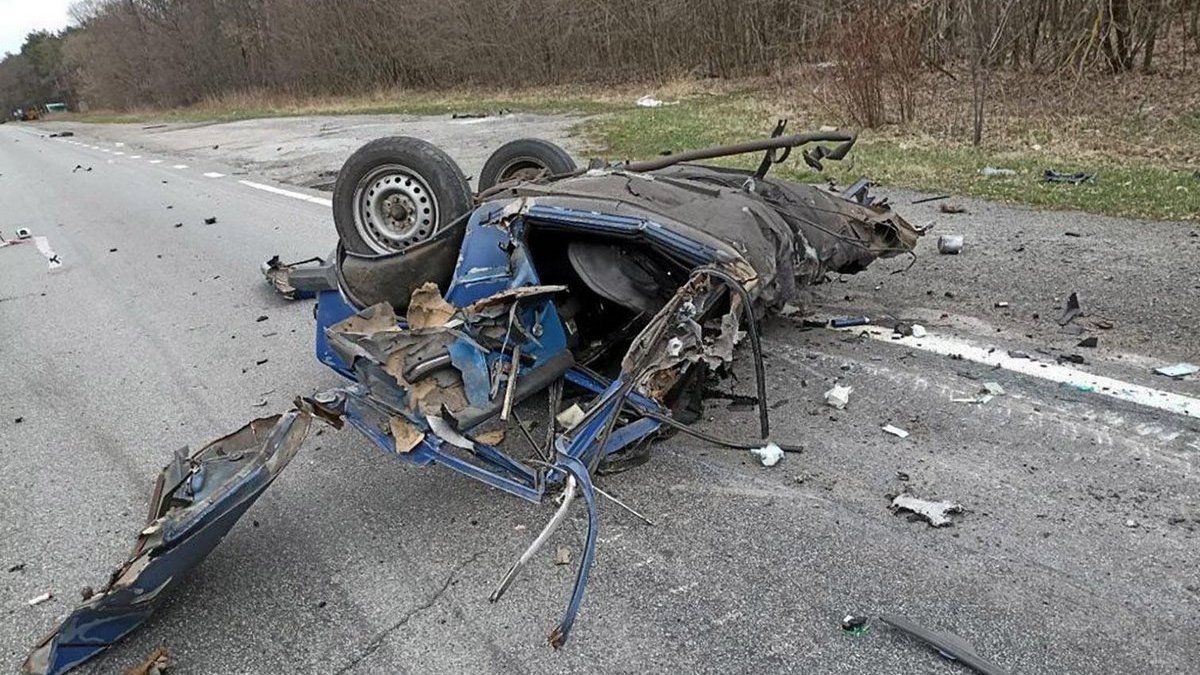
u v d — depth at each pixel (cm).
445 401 354
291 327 651
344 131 2073
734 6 2252
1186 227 644
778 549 323
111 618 301
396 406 341
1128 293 527
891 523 332
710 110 1639
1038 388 423
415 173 470
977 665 258
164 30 4847
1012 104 1329
